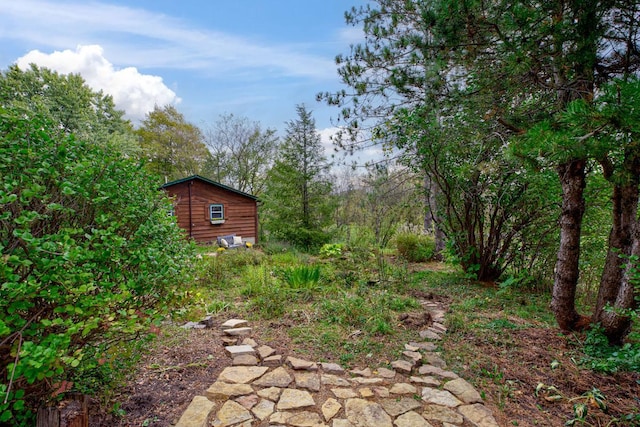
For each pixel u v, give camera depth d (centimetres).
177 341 319
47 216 162
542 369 283
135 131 2180
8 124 171
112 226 179
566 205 346
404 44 359
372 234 845
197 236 1251
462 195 593
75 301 161
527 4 259
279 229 1160
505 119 342
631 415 217
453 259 646
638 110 174
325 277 592
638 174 273
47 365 142
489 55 314
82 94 1756
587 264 497
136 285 191
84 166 173
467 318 412
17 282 139
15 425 171
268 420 208
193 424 199
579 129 201
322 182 1163
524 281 558
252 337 340
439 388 253
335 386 251
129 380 243
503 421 216
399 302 450
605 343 310
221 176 2175
